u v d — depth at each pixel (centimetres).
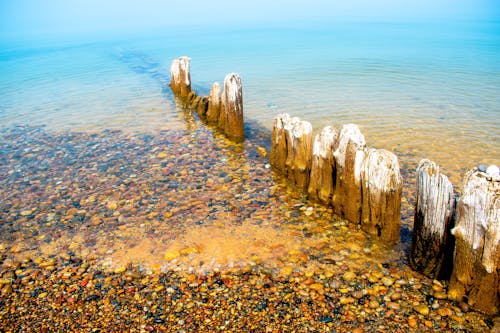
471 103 586
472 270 206
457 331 203
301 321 214
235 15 4953
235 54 1202
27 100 748
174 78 761
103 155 450
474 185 197
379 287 233
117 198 349
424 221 229
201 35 2003
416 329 205
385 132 480
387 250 265
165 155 440
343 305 222
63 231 303
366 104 600
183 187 363
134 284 244
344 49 1220
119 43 1800
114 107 671
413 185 355
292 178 357
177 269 255
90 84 880
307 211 314
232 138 479
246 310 222
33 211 334
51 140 512
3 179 399
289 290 234
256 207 324
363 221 283
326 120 532
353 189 282
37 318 223
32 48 1778
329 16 3706
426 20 2780
